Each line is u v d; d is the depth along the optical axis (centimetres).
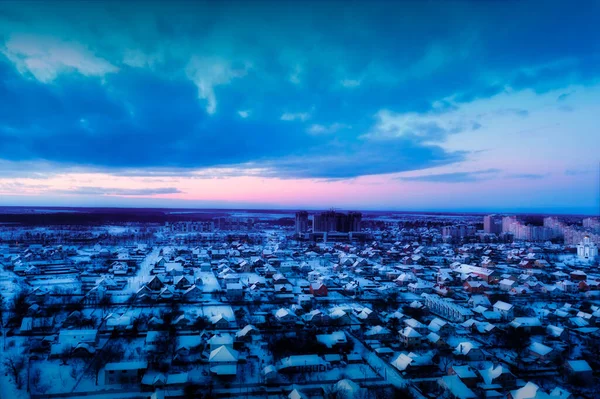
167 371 11412
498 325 15862
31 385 10488
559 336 14638
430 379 11388
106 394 10225
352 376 11431
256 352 12912
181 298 19462
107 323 14725
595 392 10844
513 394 10138
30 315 15888
